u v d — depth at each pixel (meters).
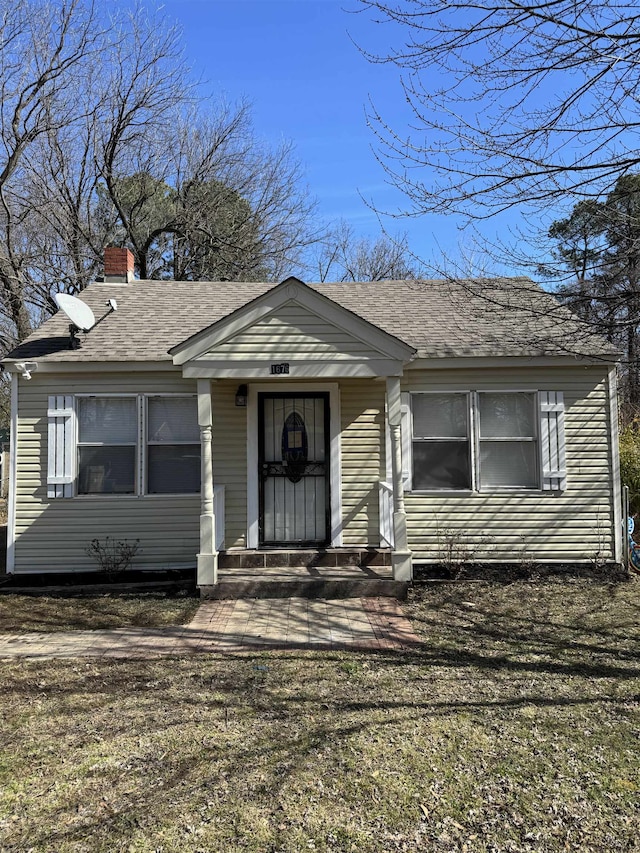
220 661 5.65
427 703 4.69
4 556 10.65
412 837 3.10
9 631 6.64
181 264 24.84
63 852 3.01
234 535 8.83
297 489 8.97
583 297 5.98
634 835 3.10
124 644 6.15
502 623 6.79
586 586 8.40
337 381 8.91
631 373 11.26
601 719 4.40
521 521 8.98
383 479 8.93
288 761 3.83
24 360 8.60
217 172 25.11
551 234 6.14
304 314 7.75
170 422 9.00
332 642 6.15
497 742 4.06
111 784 3.60
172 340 9.29
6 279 19.62
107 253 11.91
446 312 10.23
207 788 3.54
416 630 6.53
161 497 8.85
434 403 9.12
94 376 8.88
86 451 8.95
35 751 3.99
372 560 8.55
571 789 3.51
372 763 3.80
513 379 9.01
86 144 22.39
